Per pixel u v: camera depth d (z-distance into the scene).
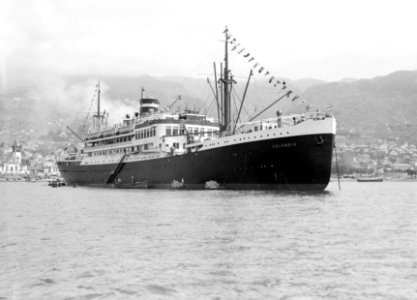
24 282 17.97
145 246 24.64
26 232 30.02
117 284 17.72
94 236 28.19
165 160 83.81
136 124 97.69
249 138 67.12
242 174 69.19
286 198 54.25
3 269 19.86
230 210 41.59
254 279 18.19
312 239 26.39
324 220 34.69
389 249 23.62
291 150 63.22
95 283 17.86
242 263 20.64
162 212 41.41
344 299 15.88
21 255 22.58
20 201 62.59
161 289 17.11
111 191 86.19
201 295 16.45
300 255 22.17
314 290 16.81
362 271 19.25
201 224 32.66
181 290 17.00
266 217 36.25
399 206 50.53
